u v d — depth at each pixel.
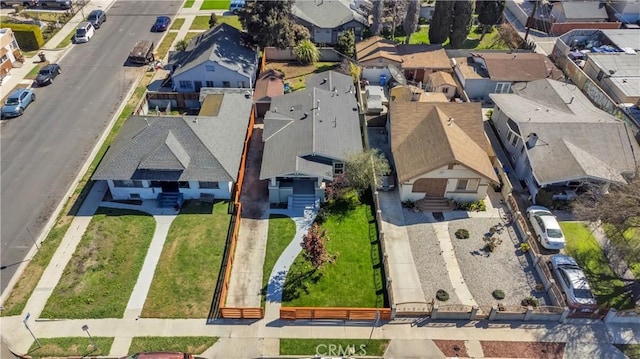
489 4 66.31
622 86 53.72
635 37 64.00
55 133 49.94
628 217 33.59
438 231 39.53
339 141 44.03
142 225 39.56
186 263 36.41
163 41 68.38
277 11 59.38
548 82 52.31
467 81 56.62
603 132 43.69
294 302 33.88
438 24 64.88
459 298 34.28
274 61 64.75
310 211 41.09
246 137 47.25
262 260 36.84
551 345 31.19
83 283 34.78
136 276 35.38
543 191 41.38
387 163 43.78
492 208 41.78
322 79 53.91
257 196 42.88
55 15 74.44
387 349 30.89
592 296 32.97
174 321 32.47
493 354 30.66
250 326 32.22
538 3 72.38
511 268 36.44
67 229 39.16
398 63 59.09
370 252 37.62
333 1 71.12
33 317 32.56
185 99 54.41
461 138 43.09
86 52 65.25
